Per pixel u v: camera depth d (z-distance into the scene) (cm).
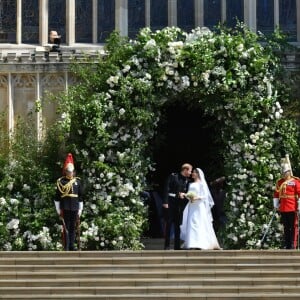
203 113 4028
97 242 3556
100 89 3662
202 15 4172
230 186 3662
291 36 4172
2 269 2958
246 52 3681
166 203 3462
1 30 4147
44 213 3588
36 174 3659
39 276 2908
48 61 3884
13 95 3906
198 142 4272
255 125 3678
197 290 2833
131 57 3666
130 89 3622
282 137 3678
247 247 3609
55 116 3856
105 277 2916
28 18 4169
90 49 4106
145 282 2872
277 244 3609
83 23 4188
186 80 3647
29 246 3559
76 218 3341
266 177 3641
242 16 4178
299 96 3822
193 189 3394
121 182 3609
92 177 3597
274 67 3747
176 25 4191
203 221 3388
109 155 3625
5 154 3738
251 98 3653
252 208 3638
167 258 3006
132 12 4203
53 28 4172
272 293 2814
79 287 2847
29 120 3838
